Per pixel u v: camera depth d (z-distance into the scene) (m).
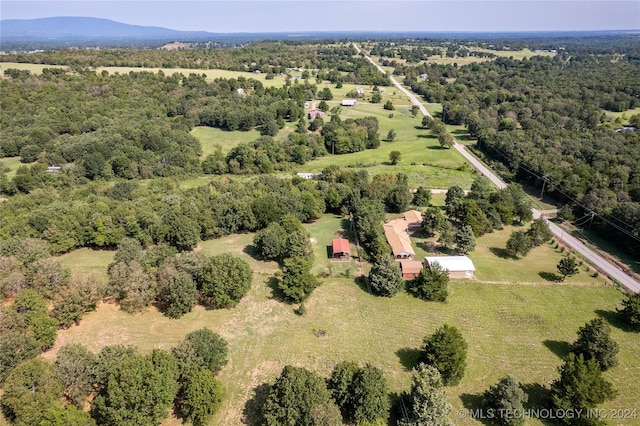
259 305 62.34
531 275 71.38
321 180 110.44
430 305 62.53
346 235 86.19
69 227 75.94
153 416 39.44
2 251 62.97
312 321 58.72
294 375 41.00
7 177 113.56
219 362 46.97
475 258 76.50
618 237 84.12
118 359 43.38
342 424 39.44
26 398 37.16
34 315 50.09
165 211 83.94
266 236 73.50
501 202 92.94
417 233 86.88
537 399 45.69
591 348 49.59
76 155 126.12
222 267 61.22
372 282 65.12
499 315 60.41
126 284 58.41
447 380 47.19
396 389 46.44
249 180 118.25
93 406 40.03
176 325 57.31
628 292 66.62
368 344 54.06
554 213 102.12
